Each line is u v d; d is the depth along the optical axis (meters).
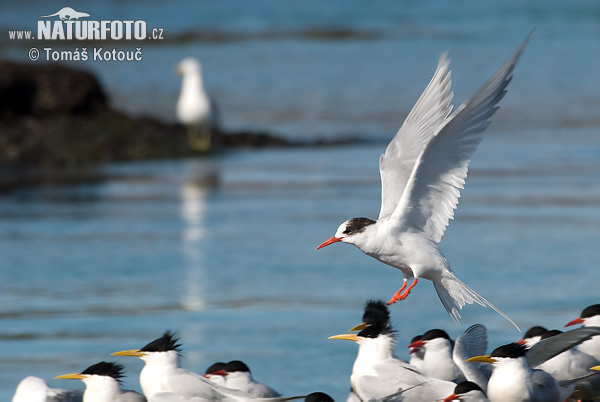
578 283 14.56
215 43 60.31
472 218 19.69
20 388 8.99
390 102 40.75
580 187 22.80
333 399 9.39
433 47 57.00
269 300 14.26
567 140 30.59
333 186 23.77
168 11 76.44
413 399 8.85
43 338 12.58
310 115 38.03
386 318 9.58
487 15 75.69
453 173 8.11
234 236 18.53
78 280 15.44
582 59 51.41
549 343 8.80
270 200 22.14
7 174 26.98
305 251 17.31
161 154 29.39
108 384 9.07
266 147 31.42
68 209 21.72
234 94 43.78
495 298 13.93
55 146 28.75
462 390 8.54
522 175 24.69
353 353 11.89
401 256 8.38
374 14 78.12
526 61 51.19
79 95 30.25
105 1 80.19
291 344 12.17
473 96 7.69
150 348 9.23
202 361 11.58
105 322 13.15
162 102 41.41
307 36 63.81
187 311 13.69
